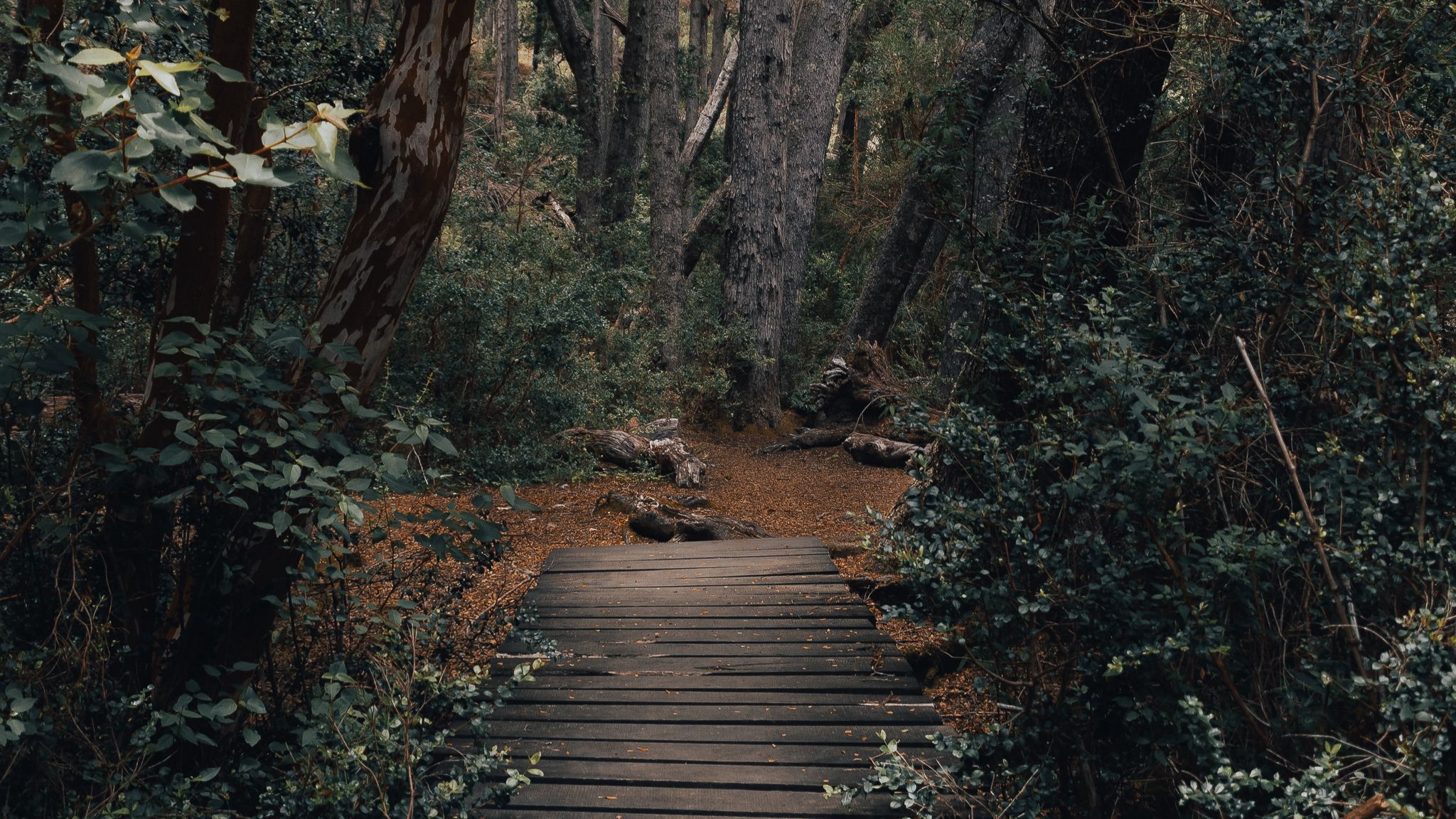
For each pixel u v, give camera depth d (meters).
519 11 34.81
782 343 16.73
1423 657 2.29
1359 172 3.10
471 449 9.66
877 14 19.00
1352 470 2.71
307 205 5.08
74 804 2.60
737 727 4.19
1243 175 3.91
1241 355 3.14
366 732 2.79
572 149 14.40
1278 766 2.79
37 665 2.64
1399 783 2.38
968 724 4.27
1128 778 3.13
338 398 3.09
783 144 15.41
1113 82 4.68
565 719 4.29
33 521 2.88
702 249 16.73
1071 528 3.36
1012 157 6.46
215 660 3.10
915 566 3.14
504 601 6.09
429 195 3.25
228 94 2.97
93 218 2.76
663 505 8.98
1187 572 2.78
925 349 17.53
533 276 11.25
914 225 15.28
